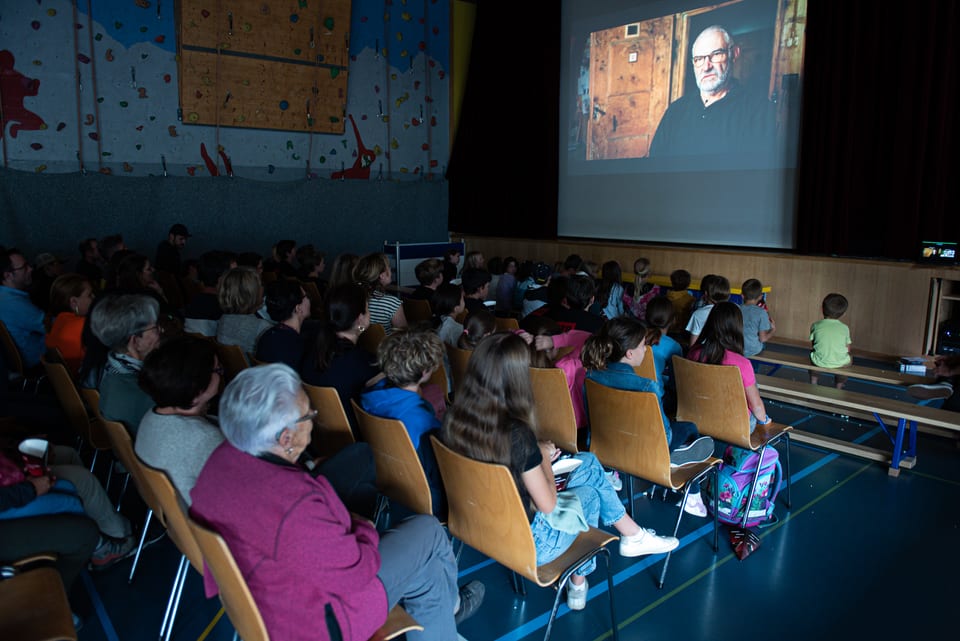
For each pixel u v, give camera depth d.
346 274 4.15
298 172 8.36
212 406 3.09
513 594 2.42
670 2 7.32
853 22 5.75
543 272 5.91
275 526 1.36
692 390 2.88
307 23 7.91
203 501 1.41
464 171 9.81
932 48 5.36
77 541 1.98
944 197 5.50
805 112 6.18
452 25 9.51
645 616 2.29
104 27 6.80
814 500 3.15
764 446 2.86
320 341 2.58
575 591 2.31
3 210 6.46
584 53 8.32
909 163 5.60
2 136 6.41
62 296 3.60
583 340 3.45
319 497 1.40
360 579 1.45
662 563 2.62
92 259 5.77
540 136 8.82
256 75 7.73
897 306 5.71
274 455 1.45
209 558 1.39
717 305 2.89
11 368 3.86
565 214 8.90
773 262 6.52
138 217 7.24
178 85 7.32
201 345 1.85
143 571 2.52
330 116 8.45
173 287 5.96
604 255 8.10
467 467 1.79
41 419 3.08
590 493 2.23
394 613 1.67
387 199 9.20
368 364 2.58
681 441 2.69
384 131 9.05
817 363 3.98
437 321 3.72
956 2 5.20
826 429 4.09
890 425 4.11
